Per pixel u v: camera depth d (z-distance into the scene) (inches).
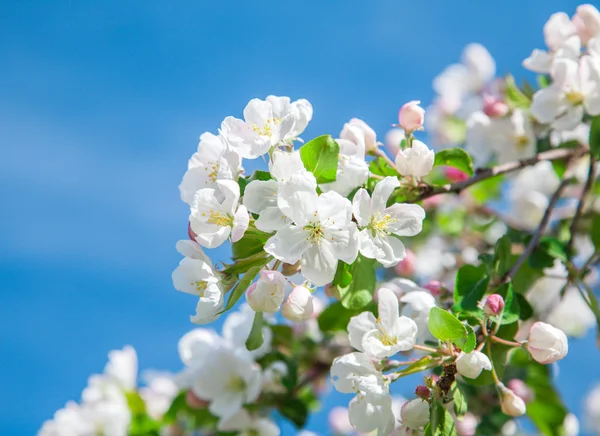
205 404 45.8
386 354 37.4
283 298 37.6
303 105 38.0
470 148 46.8
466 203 51.4
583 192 42.6
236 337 45.4
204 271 37.4
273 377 45.8
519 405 37.6
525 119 46.0
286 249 36.9
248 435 45.4
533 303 50.3
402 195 39.4
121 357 49.5
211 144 38.4
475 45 53.0
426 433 36.8
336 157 37.7
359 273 38.6
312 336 47.4
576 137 46.6
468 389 44.7
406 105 39.3
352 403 37.7
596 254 42.6
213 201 37.0
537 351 37.7
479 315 38.3
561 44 44.0
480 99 52.3
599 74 42.3
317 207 36.9
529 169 51.6
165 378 50.1
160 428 47.5
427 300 39.9
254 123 37.9
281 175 37.4
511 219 51.0
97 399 48.9
